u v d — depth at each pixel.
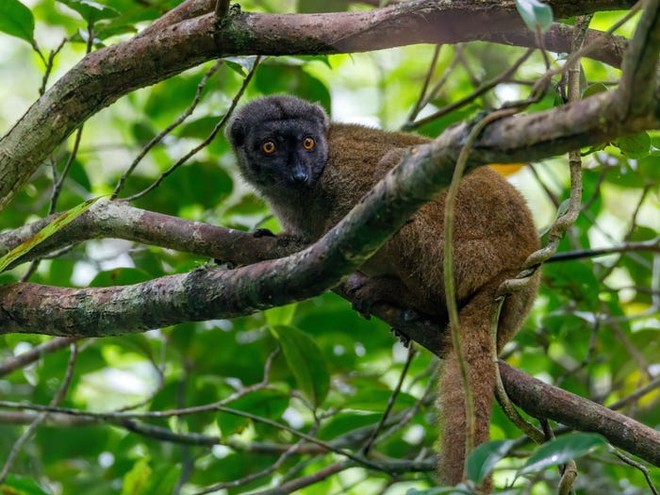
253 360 13.93
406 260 9.77
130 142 17.98
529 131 5.14
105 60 8.59
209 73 10.13
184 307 7.96
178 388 13.71
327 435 12.87
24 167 8.74
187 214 15.07
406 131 12.56
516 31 8.85
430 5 8.45
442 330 9.61
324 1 12.88
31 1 18.94
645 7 4.60
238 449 12.68
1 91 20.88
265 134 11.56
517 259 9.61
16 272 14.93
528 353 14.69
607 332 13.57
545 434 8.23
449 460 7.85
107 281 11.03
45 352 12.49
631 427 8.10
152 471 12.01
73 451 14.14
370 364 15.37
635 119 4.82
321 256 6.59
